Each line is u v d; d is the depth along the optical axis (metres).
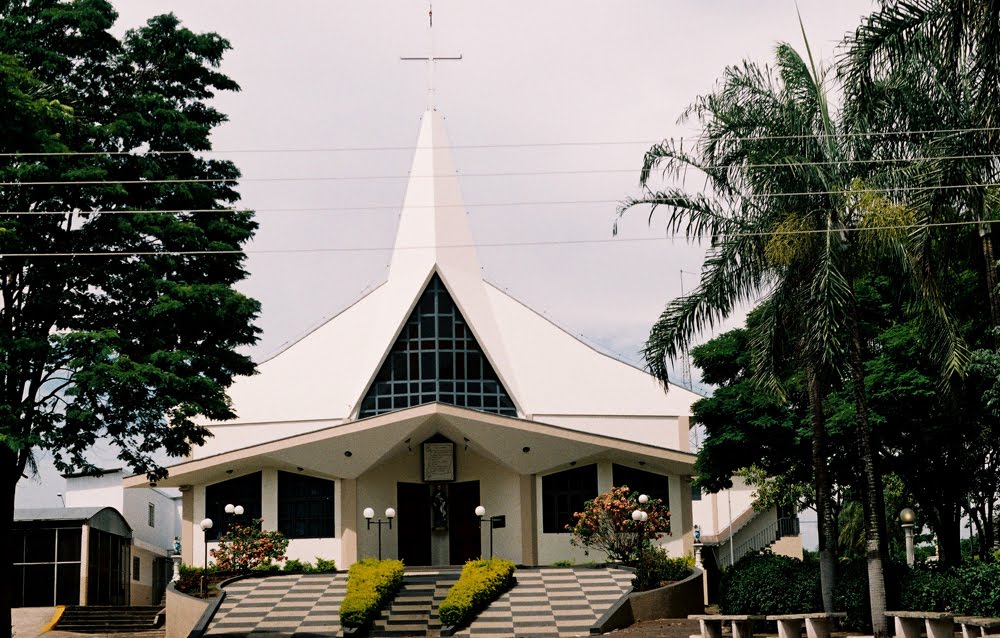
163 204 27.36
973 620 18.34
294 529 42.94
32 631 35.47
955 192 21.47
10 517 25.61
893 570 24.84
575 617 30.81
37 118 23.36
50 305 25.69
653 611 31.48
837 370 23.89
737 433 32.19
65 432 25.05
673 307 24.88
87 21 26.05
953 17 20.64
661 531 37.66
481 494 45.03
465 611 30.22
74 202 25.80
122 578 46.25
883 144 23.58
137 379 24.62
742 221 24.11
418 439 43.91
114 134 25.75
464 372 44.38
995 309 24.28
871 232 22.66
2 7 26.53
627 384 47.41
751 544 53.09
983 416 26.77
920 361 27.36
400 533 44.38
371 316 48.19
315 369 46.84
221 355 27.48
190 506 43.28
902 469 30.19
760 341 25.06
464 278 45.59
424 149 47.44
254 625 30.84
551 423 44.97
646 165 24.70
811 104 24.00
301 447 41.38
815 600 26.06
